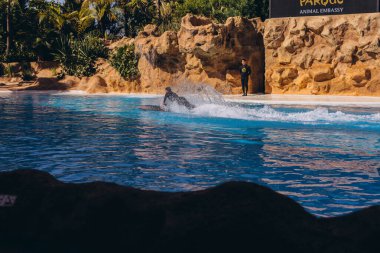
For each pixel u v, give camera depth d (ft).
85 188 9.14
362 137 31.09
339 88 70.33
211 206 7.83
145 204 8.38
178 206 8.01
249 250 7.30
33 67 116.78
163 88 83.25
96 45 108.58
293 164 22.04
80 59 103.09
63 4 147.74
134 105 59.67
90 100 69.56
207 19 80.59
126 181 18.37
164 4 140.87
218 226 7.50
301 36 72.84
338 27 69.82
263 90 79.82
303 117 42.16
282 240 7.29
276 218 7.56
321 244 7.24
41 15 125.80
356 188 17.33
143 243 7.93
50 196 9.14
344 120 40.16
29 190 9.45
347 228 7.61
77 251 8.42
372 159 23.36
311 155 24.48
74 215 8.70
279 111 48.67
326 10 71.92
